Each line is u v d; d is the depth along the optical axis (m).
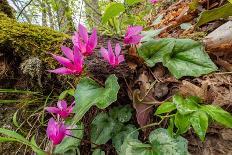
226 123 0.13
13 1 0.62
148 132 0.17
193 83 0.17
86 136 0.19
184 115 0.14
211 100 0.16
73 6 0.54
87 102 0.16
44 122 0.21
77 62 0.16
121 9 0.22
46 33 0.23
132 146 0.16
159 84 0.18
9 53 0.23
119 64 0.18
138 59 0.18
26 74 0.23
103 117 0.19
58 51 0.22
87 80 0.18
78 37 0.16
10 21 0.25
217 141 0.15
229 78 0.16
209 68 0.16
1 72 0.23
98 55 0.18
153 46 0.18
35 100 0.22
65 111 0.17
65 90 0.22
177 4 0.31
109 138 0.18
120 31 0.28
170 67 0.17
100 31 0.34
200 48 0.17
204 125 0.13
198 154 0.15
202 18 0.19
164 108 0.14
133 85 0.18
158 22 0.28
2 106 0.23
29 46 0.22
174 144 0.15
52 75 0.22
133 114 0.18
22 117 0.22
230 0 0.17
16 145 0.21
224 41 0.17
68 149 0.18
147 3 0.40
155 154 0.15
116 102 0.19
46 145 0.20
